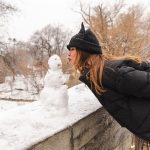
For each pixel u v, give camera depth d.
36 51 41.16
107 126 3.76
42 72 33.81
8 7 19.39
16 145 2.29
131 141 4.79
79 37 2.55
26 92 33.88
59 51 41.75
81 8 15.74
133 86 2.39
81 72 2.65
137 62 2.58
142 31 14.45
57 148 2.67
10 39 20.86
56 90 2.99
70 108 3.29
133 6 16.56
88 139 3.28
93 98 3.70
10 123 2.73
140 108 2.48
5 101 30.44
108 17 15.37
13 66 21.53
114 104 2.55
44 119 2.85
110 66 2.47
